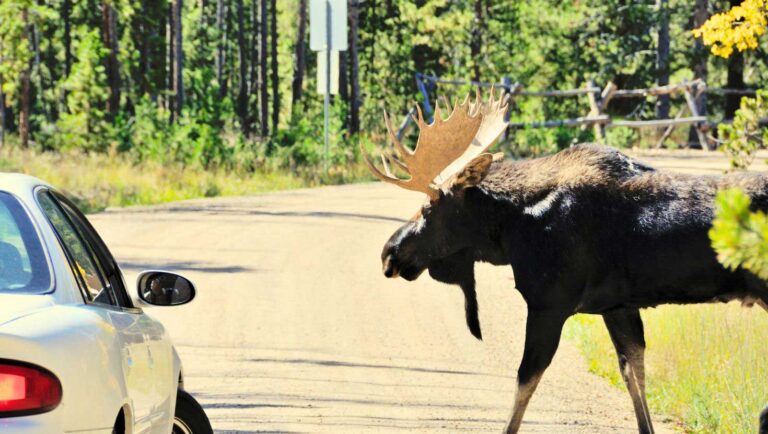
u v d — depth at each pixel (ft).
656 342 106.83
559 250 78.13
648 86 572.92
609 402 97.25
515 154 401.08
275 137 396.57
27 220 49.29
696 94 454.40
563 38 602.85
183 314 136.36
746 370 90.74
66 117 372.79
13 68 391.04
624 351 82.69
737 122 117.70
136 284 61.31
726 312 110.63
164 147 344.90
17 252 47.96
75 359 42.93
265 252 186.29
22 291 46.44
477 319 88.99
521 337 126.52
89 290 51.39
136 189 284.41
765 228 36.42
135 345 52.60
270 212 247.29
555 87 602.03
